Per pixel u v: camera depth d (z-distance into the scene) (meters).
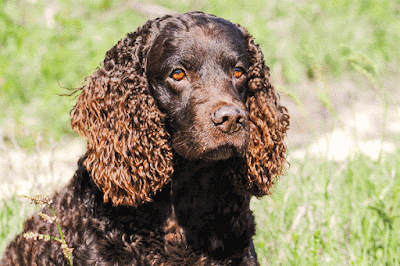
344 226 4.53
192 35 3.63
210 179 3.75
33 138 8.12
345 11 15.38
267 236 4.54
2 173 6.38
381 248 4.15
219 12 14.00
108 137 3.67
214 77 3.60
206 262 3.72
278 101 4.35
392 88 12.17
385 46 14.48
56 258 3.74
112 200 3.60
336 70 13.16
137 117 3.68
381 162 5.56
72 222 3.74
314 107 10.58
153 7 13.51
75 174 4.00
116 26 12.64
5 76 9.74
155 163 3.67
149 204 3.68
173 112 3.65
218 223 3.76
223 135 3.35
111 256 3.56
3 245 4.67
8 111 9.07
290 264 4.09
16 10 11.30
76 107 3.91
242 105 3.54
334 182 5.01
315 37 13.67
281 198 4.90
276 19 14.37
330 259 4.05
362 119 9.73
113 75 3.76
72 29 11.09
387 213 4.22
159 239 3.67
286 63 12.32
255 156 3.97
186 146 3.53
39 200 3.01
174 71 3.63
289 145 7.90
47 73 9.93
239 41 3.84
